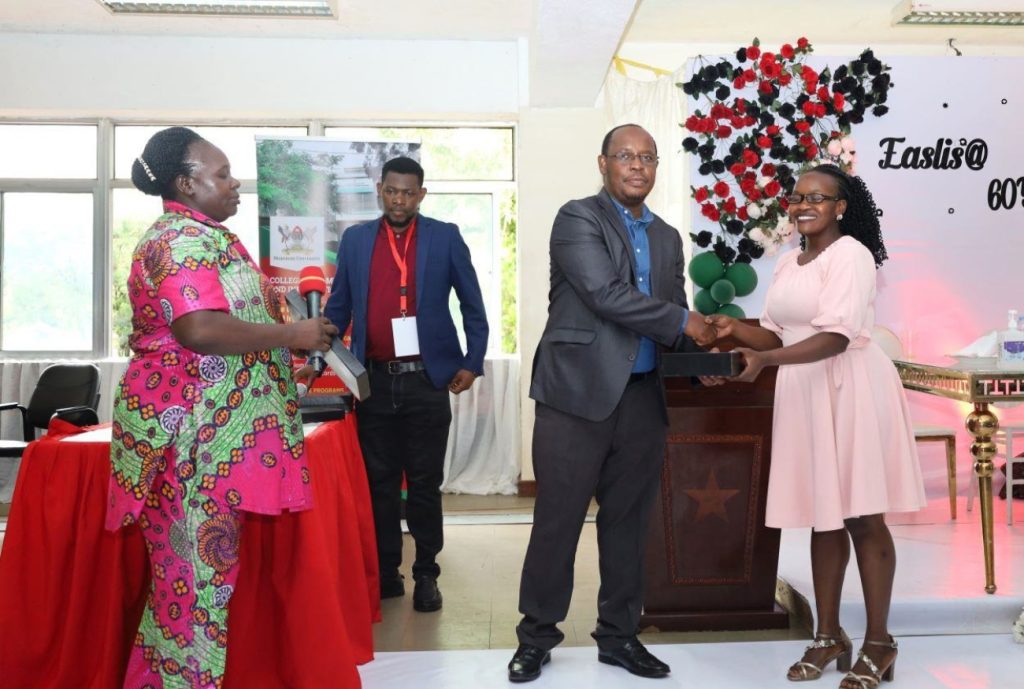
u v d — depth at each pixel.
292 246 4.65
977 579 3.38
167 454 1.99
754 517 3.15
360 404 3.54
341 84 6.03
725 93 4.65
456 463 6.31
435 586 3.57
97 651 2.40
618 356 2.55
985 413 3.19
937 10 5.39
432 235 3.52
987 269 4.97
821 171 2.66
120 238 6.40
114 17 5.62
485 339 3.62
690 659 2.85
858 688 2.52
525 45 6.00
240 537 2.19
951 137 4.91
